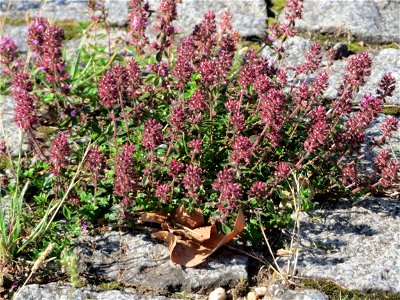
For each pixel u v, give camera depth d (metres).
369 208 0.63
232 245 0.59
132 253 0.58
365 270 0.55
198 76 0.70
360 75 0.62
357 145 0.61
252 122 0.66
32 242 0.59
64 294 0.54
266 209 0.61
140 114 0.65
